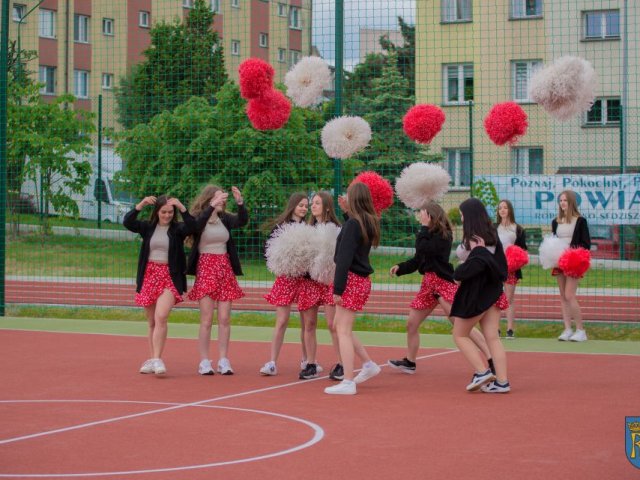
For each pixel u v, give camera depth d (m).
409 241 18.02
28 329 15.11
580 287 18.11
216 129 21.11
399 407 8.48
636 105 20.30
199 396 9.11
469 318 9.19
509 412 8.20
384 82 21.56
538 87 10.62
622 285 18.27
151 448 6.76
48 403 8.71
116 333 14.59
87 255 20.81
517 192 16.47
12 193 21.11
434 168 10.89
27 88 23.98
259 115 11.62
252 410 8.34
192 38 23.72
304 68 11.41
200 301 10.56
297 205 10.62
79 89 34.41
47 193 21.39
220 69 22.97
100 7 34.59
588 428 7.47
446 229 10.30
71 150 21.78
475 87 19.45
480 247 9.08
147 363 10.60
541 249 13.51
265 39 30.98
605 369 10.86
